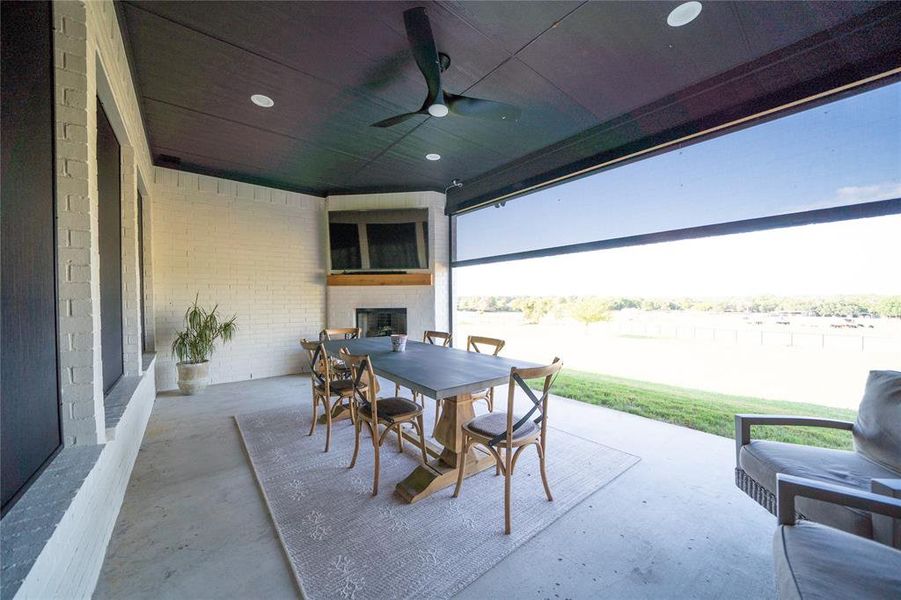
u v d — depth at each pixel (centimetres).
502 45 227
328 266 530
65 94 137
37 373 117
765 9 195
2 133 98
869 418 157
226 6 197
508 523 168
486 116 257
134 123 279
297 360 520
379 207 533
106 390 216
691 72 254
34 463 114
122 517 176
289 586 135
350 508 187
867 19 196
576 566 146
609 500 195
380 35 220
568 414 344
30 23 117
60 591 99
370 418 212
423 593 132
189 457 246
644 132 301
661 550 156
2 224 97
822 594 84
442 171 465
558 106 300
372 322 540
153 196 418
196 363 407
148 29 214
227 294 466
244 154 406
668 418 329
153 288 411
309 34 219
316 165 441
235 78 263
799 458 154
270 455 250
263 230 494
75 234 139
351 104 299
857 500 102
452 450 218
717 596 131
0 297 95
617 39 221
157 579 137
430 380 192
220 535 164
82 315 140
